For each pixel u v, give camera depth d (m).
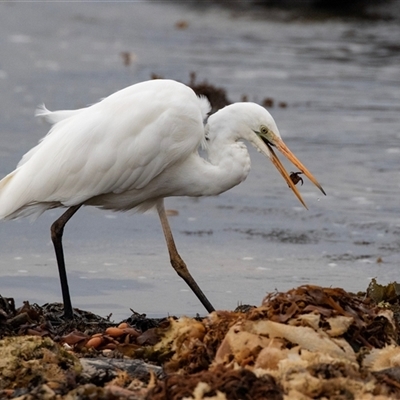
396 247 15.21
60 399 7.52
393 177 19.61
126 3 49.69
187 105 11.41
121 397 7.48
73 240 15.38
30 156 11.66
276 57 34.44
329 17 45.84
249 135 11.54
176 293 12.71
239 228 16.25
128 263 14.12
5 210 11.17
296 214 17.20
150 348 9.10
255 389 7.27
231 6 49.69
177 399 7.28
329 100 27.23
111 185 11.32
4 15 42.50
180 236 15.67
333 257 14.59
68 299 11.13
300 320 8.29
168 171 11.58
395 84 29.89
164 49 35.56
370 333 8.67
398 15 46.56
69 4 47.66
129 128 11.20
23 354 8.50
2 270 13.62
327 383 7.34
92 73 29.94
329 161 20.69
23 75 29.17
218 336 8.58
